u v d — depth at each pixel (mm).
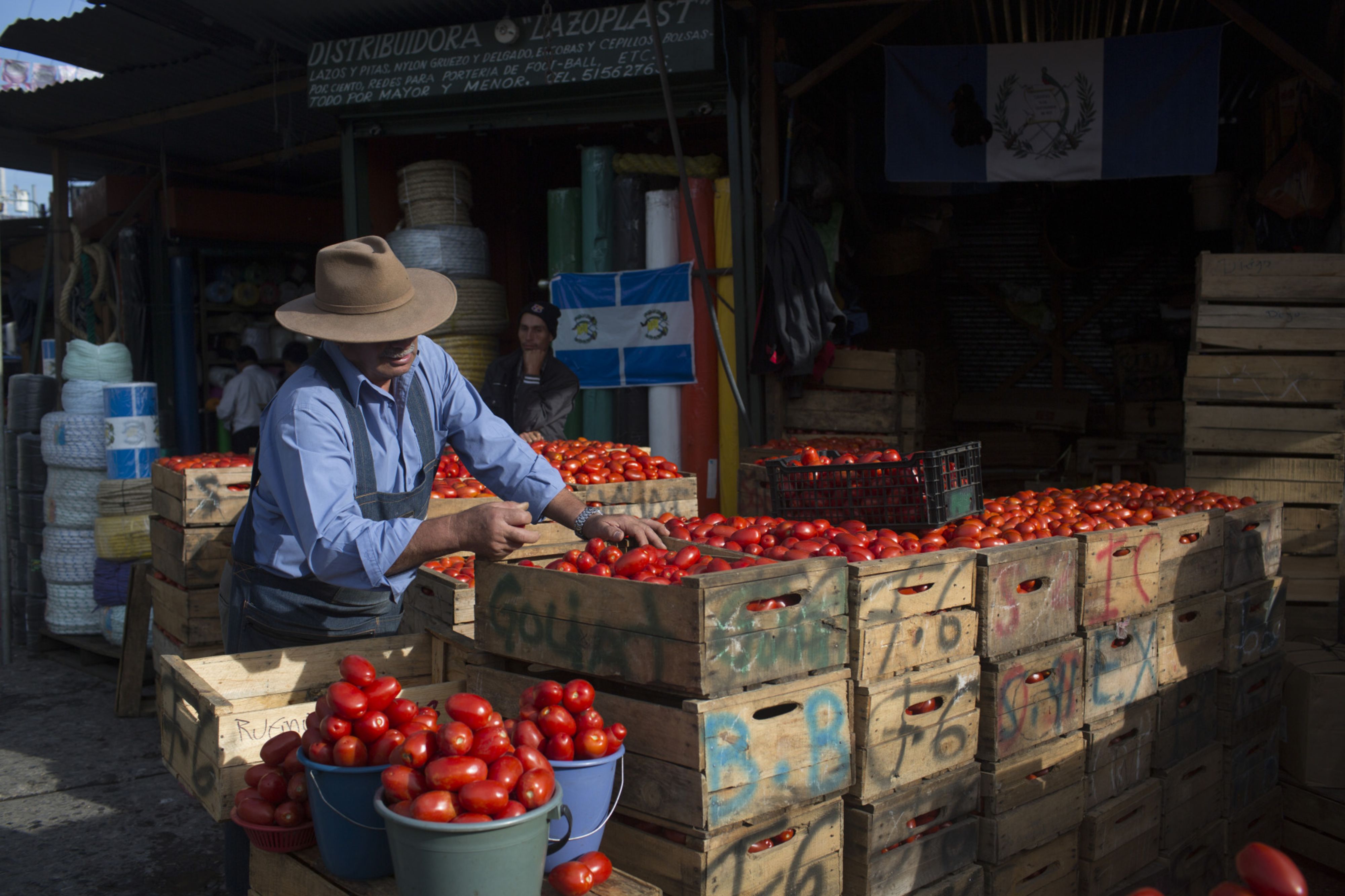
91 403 6742
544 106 6949
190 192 9609
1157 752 3400
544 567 2504
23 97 8414
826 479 3457
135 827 4145
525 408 5402
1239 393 5117
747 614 2230
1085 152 6242
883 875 2561
